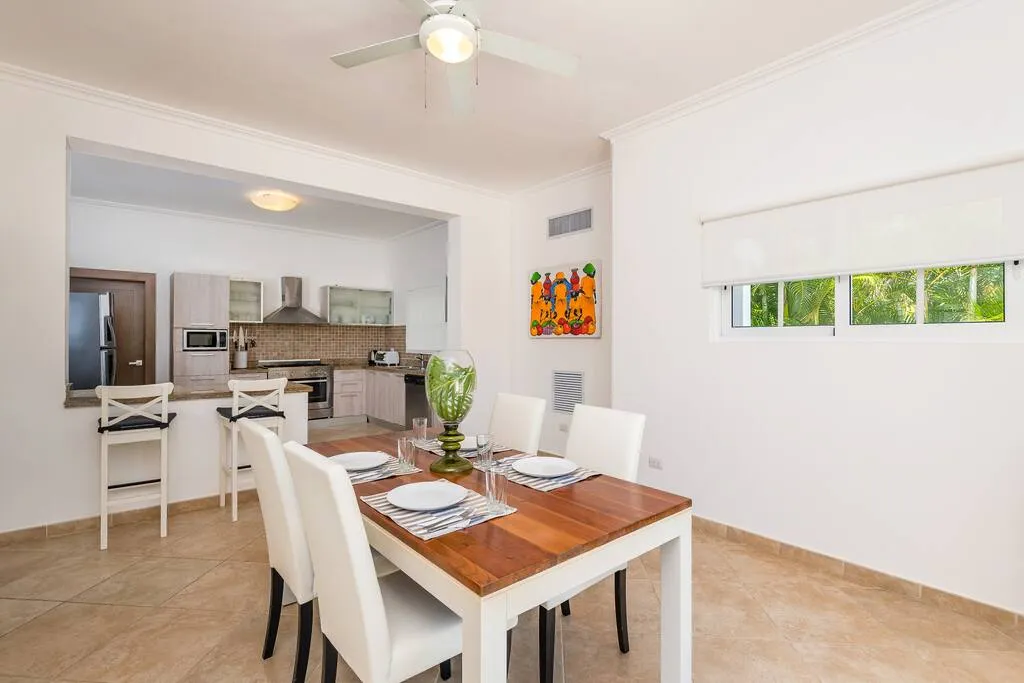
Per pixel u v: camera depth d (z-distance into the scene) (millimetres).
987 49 2057
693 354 3068
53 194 2846
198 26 2320
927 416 2221
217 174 3523
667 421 3207
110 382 5383
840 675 1772
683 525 1573
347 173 3992
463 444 2344
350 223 6418
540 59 2068
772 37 2398
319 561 1374
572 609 2221
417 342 6895
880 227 2312
